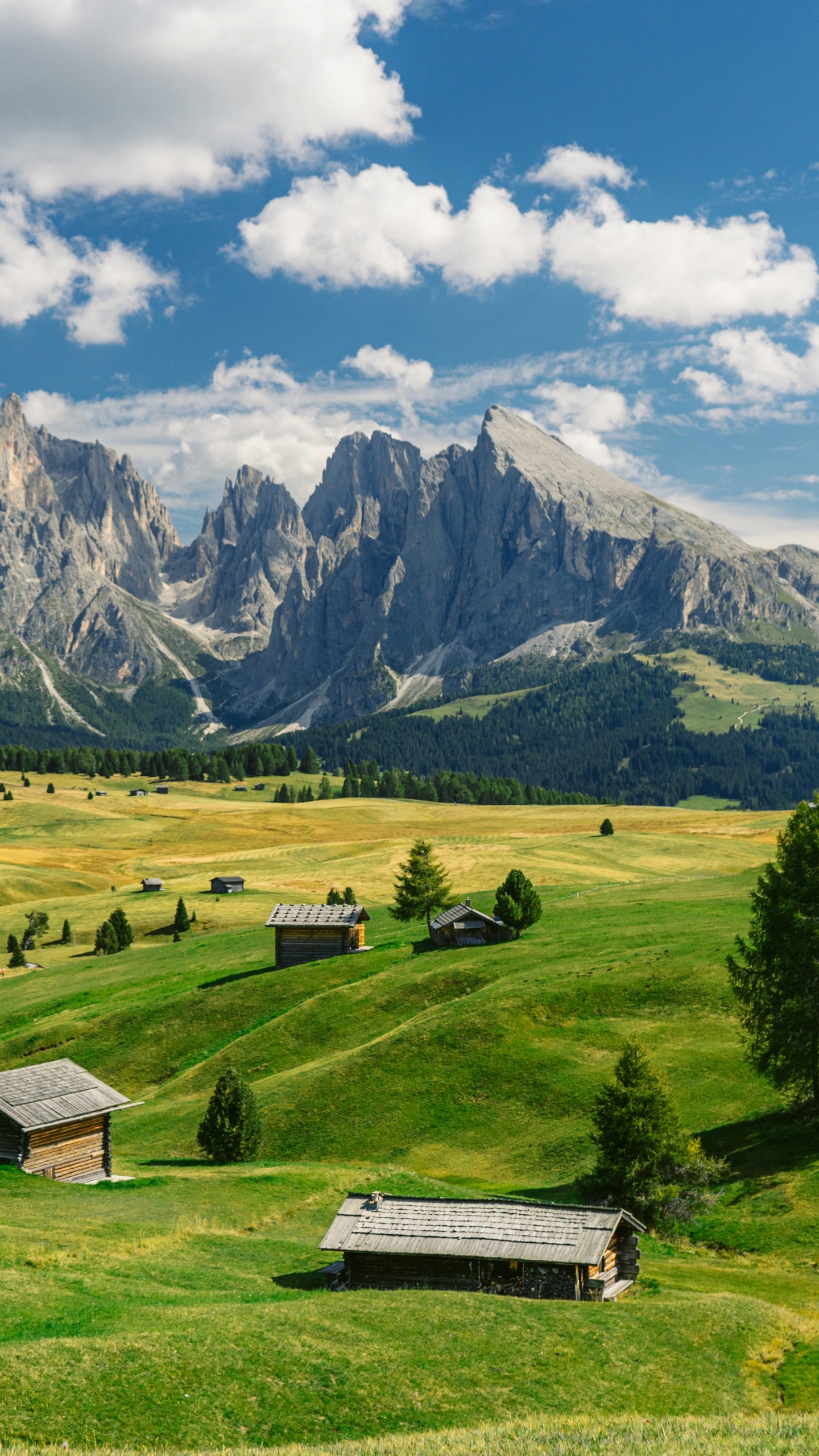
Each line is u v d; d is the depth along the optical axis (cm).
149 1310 3253
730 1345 3400
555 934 9825
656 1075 5062
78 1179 5569
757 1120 5997
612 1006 7794
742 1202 5084
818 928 5769
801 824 6059
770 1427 2512
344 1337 3172
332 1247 3884
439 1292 3700
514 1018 7800
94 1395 2617
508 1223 3928
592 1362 3169
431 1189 5362
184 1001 9644
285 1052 8388
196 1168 6109
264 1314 3278
